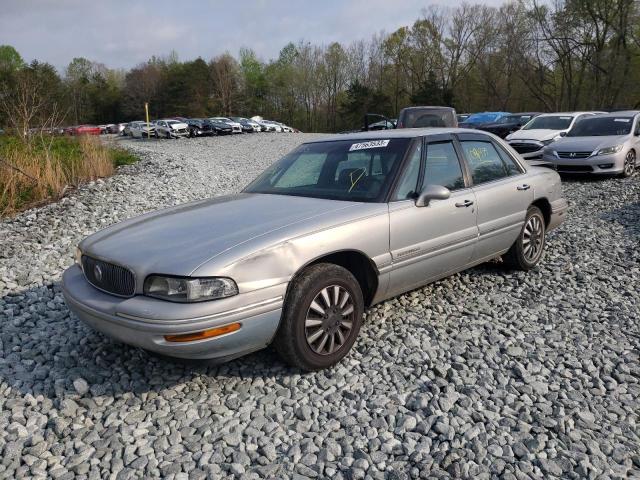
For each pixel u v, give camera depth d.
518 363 3.59
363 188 4.03
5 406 3.19
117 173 13.14
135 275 3.12
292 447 2.79
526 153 13.76
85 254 3.59
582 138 12.02
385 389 3.32
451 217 4.27
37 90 16.44
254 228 3.39
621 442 2.80
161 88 70.69
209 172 14.55
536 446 2.76
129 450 2.77
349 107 59.66
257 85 75.62
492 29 60.00
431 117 13.77
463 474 2.57
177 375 3.52
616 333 4.05
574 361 3.63
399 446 2.79
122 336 3.12
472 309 4.52
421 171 4.21
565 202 5.85
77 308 3.38
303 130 72.19
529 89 53.81
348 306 3.59
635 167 11.88
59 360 3.73
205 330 2.95
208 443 2.84
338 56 69.12
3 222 7.73
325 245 3.42
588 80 47.72
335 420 3.01
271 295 3.15
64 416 3.09
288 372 3.51
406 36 65.56
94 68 83.75
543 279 5.23
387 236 3.78
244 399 3.24
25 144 12.53
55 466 2.67
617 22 43.34
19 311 4.62
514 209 4.99
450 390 3.27
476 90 62.88
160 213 4.11
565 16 44.66
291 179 4.46
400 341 3.94
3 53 69.75
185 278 2.97
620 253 6.05
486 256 4.83
